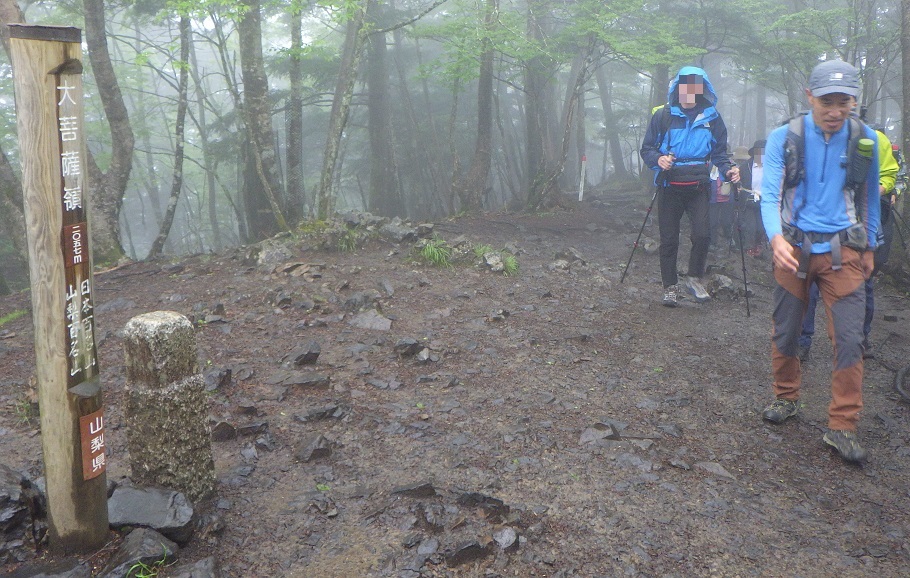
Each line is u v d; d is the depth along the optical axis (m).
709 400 4.42
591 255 9.96
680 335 5.88
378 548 2.59
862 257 3.60
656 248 10.16
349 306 6.04
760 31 18.80
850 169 3.49
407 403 4.11
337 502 2.91
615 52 14.22
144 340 2.65
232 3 9.82
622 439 3.71
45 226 2.05
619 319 6.24
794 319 3.88
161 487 2.62
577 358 5.08
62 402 2.19
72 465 2.24
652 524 2.89
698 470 3.42
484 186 15.35
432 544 2.60
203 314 5.84
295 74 12.36
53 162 2.02
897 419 4.19
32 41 1.93
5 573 2.23
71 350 2.17
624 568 2.57
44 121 1.98
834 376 3.63
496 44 14.03
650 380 4.75
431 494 2.97
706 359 5.26
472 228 11.73
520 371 4.75
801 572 2.63
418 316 5.97
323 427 3.72
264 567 2.46
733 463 3.54
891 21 18.45
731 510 3.05
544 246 10.34
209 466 2.86
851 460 3.53
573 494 3.10
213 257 8.77
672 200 6.62
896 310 7.29
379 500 2.94
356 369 4.63
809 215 3.59
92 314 2.22
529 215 14.06
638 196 20.42
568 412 4.08
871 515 3.07
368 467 3.28
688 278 7.09
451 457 3.42
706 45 20.09
